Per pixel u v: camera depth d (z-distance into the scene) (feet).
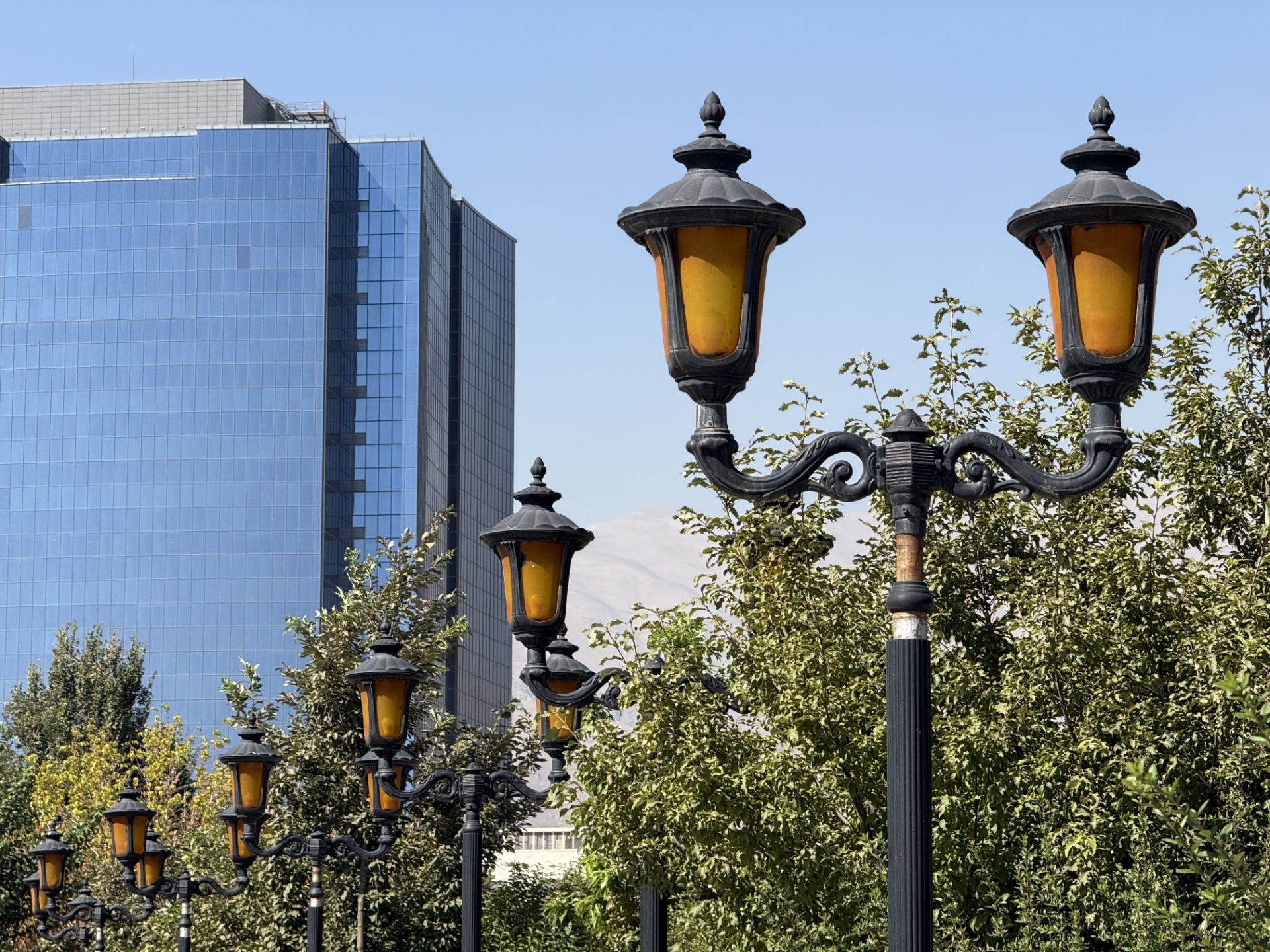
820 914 111.75
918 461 52.75
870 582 120.98
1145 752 108.78
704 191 48.37
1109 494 124.06
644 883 116.16
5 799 279.08
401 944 209.97
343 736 208.74
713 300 48.62
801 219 49.24
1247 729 104.37
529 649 81.97
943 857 106.83
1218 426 126.11
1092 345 49.49
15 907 270.46
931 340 130.52
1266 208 127.75
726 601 120.98
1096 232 49.24
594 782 116.57
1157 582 119.03
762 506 115.65
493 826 214.90
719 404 50.06
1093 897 106.52
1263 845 97.91
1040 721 114.11
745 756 114.21
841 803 113.60
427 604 216.13
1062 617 114.52
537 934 221.25
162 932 245.65
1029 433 129.08
